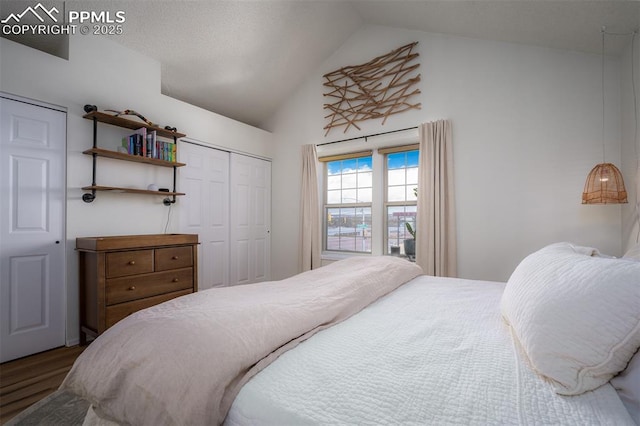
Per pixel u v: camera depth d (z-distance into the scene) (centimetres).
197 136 345
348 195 414
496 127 283
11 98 219
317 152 414
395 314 121
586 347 66
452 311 124
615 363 64
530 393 65
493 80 287
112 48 272
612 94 235
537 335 73
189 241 282
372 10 335
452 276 295
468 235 294
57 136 241
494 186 283
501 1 225
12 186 220
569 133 251
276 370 75
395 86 344
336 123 390
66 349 236
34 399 168
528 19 233
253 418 62
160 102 309
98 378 80
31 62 226
